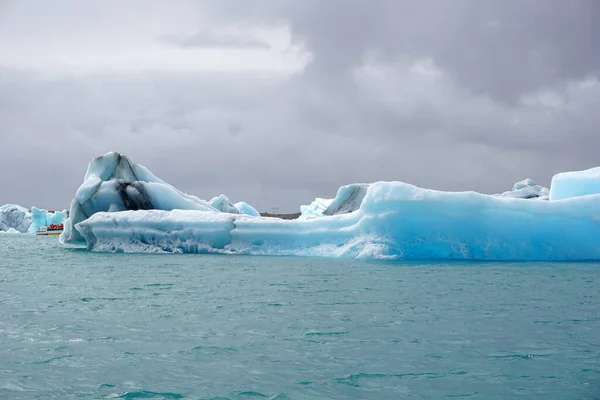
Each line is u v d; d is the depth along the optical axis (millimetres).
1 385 5574
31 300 10758
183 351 6801
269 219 23266
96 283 13516
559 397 5188
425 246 19703
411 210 19469
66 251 27672
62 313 9312
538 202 19031
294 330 7926
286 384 5602
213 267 17375
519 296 10992
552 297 10859
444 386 5508
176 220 24234
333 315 9055
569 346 6961
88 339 7422
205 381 5703
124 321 8609
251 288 12344
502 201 19109
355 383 5621
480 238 19359
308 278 14164
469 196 19062
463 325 8234
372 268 16547
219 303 10320
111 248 25078
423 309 9570
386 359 6441
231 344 7148
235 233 23234
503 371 5957
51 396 5277
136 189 27953
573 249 19094
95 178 28562
